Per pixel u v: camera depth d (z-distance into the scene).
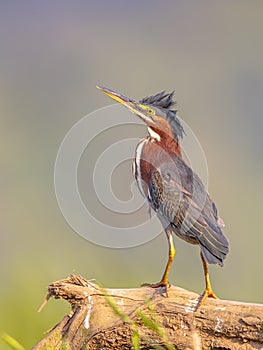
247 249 21.98
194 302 7.80
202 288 16.36
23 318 11.45
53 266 14.21
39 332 11.33
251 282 16.80
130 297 7.86
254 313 7.63
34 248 19.92
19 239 21.59
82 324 7.80
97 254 16.11
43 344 7.80
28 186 27.64
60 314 11.54
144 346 7.80
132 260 16.25
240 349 7.64
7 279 14.02
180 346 7.74
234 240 23.02
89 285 7.86
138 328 7.79
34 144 33.66
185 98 44.19
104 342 7.80
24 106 42.22
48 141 35.31
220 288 16.44
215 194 29.31
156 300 7.85
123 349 7.81
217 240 8.76
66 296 7.84
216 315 7.70
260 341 7.59
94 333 7.77
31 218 23.22
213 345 7.71
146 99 10.04
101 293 7.84
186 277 16.91
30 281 12.16
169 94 10.08
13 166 30.47
